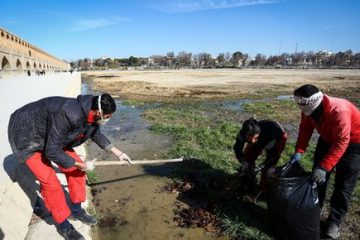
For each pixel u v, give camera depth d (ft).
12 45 121.60
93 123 11.84
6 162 15.10
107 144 13.71
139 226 15.06
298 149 14.66
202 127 34.14
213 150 25.59
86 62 480.64
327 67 355.15
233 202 16.62
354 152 12.73
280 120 39.96
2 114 28.50
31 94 45.09
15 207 12.49
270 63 428.97
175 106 52.54
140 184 19.60
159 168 22.08
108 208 16.71
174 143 28.37
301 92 12.32
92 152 26.32
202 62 442.91
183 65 431.84
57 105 10.41
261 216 15.39
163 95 69.97
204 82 113.29
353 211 15.87
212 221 15.34
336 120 12.08
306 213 12.55
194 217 15.60
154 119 39.73
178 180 19.76
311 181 12.81
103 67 429.79
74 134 11.05
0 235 10.72
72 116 10.32
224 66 399.03
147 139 30.19
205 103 56.34
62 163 10.70
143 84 104.27
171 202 17.33
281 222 13.12
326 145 13.78
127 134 32.50
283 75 170.91
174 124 35.78
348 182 13.16
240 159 15.83
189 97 65.72
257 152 16.29
